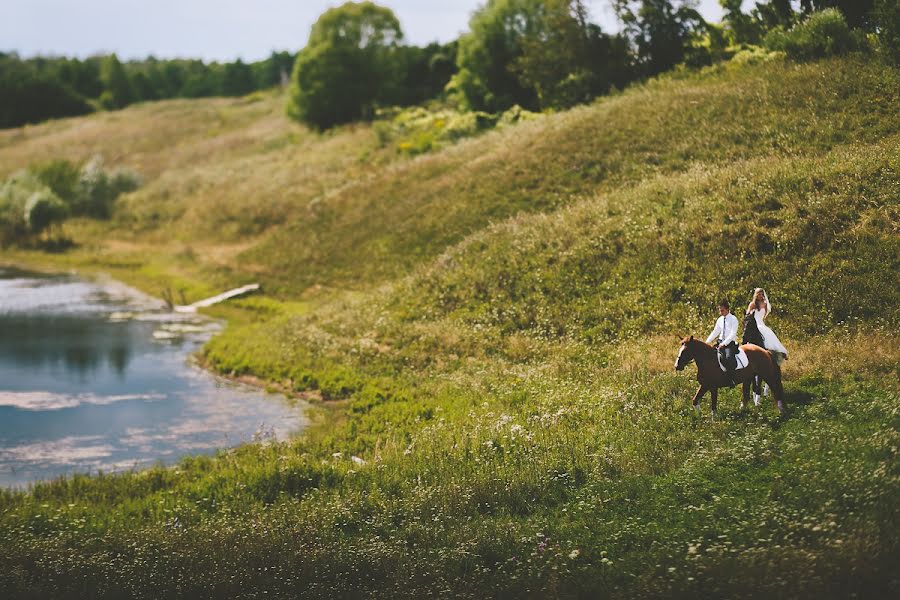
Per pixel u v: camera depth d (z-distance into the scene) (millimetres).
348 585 10047
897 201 22984
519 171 38594
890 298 19953
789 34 39719
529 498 13195
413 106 79625
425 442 16984
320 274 40031
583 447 15078
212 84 157875
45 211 56969
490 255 30188
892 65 33562
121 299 41188
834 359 17312
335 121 77812
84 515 14125
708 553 9648
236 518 13281
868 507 10000
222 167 69500
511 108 59375
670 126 36031
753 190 26250
